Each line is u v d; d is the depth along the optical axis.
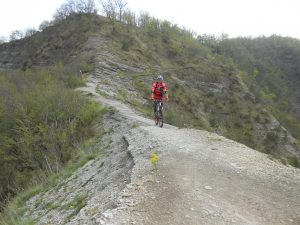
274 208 5.57
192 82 50.75
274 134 44.84
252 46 116.19
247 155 8.30
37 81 29.09
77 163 12.16
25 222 8.53
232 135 41.19
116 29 61.81
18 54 72.69
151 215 5.22
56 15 79.06
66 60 52.16
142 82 40.97
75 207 7.57
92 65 41.00
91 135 16.27
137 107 24.53
